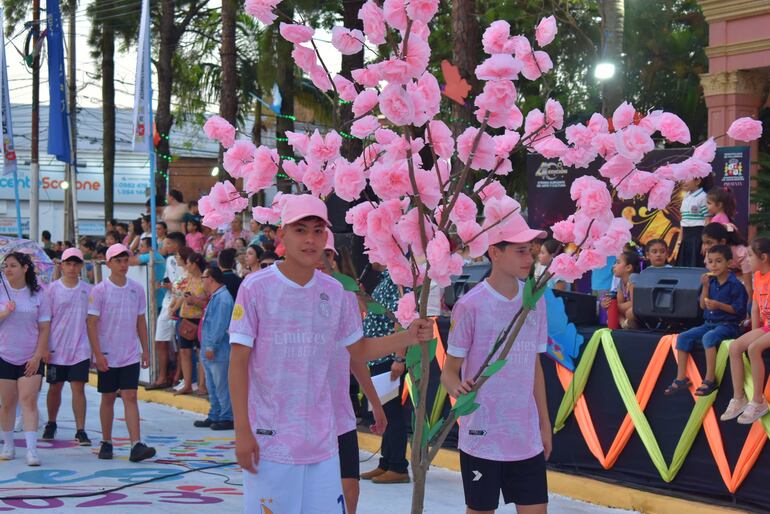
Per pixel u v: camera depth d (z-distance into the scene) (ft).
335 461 12.82
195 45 94.58
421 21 10.62
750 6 48.96
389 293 23.50
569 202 35.22
